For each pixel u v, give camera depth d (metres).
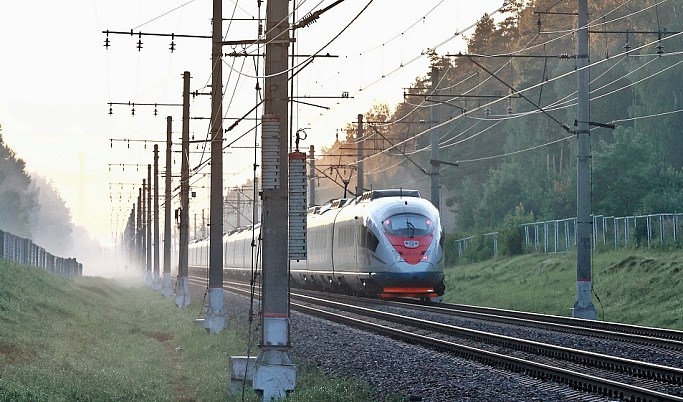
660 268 111.25
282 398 45.44
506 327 82.00
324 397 44.62
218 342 74.81
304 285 164.25
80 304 111.31
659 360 57.84
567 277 127.25
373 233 118.75
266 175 47.06
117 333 86.56
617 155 168.25
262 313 47.09
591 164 169.25
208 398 48.38
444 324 81.38
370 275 119.50
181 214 124.12
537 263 145.50
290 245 47.53
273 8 47.75
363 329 83.69
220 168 88.88
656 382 48.50
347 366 57.47
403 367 55.59
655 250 126.31
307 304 119.38
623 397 43.84
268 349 46.56
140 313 122.75
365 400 44.53
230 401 46.84
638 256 121.00
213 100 90.50
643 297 103.75
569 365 55.44
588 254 92.25
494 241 175.00
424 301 122.12
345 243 130.62
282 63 47.72
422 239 116.56
